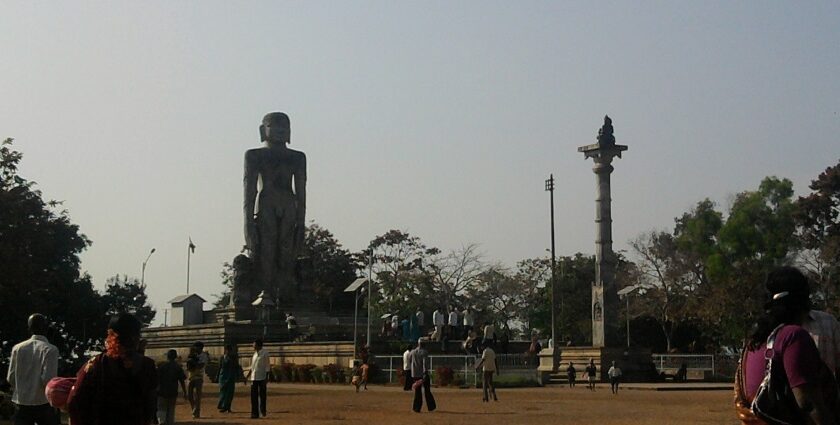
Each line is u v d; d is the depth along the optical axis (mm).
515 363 61375
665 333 90812
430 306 101125
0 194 43469
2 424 22484
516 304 106750
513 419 29188
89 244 66562
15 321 46625
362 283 60312
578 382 58344
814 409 7750
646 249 91938
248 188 81562
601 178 63781
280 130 83125
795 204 84375
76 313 63281
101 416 10188
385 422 28078
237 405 36375
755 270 80938
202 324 77062
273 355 67062
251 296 80625
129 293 79312
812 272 78625
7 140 44438
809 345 7895
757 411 8094
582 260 106625
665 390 50688
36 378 15141
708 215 88188
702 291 87250
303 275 82750
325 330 73500
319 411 32812
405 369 48281
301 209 82875
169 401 24078
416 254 105438
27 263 44281
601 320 62562
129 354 10344
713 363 63500
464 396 43250
